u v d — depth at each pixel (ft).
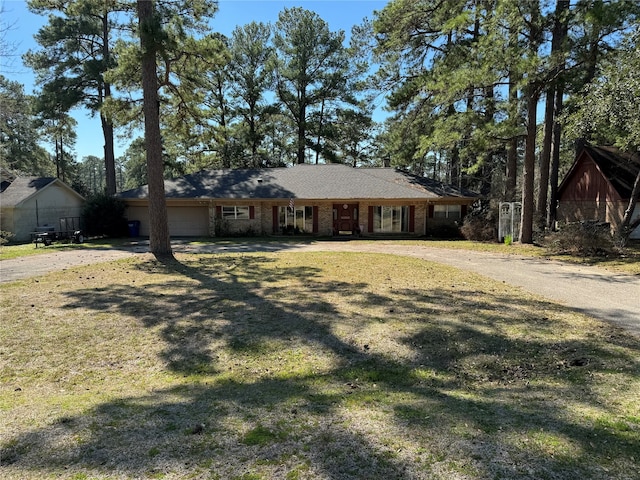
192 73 49.88
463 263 38.78
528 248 50.62
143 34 38.75
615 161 65.67
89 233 74.95
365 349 15.83
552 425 9.18
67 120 93.20
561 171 101.14
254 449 8.27
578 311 20.81
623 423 9.29
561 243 47.09
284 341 16.89
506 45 45.55
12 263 40.75
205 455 8.07
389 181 81.30
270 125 119.96
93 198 76.43
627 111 36.37
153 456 8.06
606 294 24.80
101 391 12.47
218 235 75.77
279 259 42.60
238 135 112.27
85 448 8.43
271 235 76.18
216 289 27.30
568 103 51.06
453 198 73.56
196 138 57.62
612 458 7.76
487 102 55.72
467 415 9.80
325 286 27.86
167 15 49.78
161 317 20.59
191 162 115.14
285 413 10.13
